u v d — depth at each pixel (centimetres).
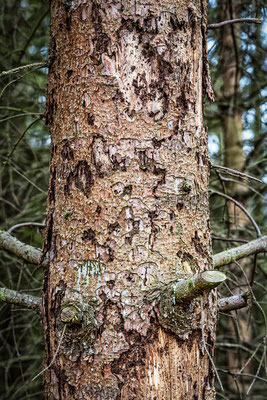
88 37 140
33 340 304
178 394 132
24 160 313
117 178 136
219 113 333
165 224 136
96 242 135
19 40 322
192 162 140
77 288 135
